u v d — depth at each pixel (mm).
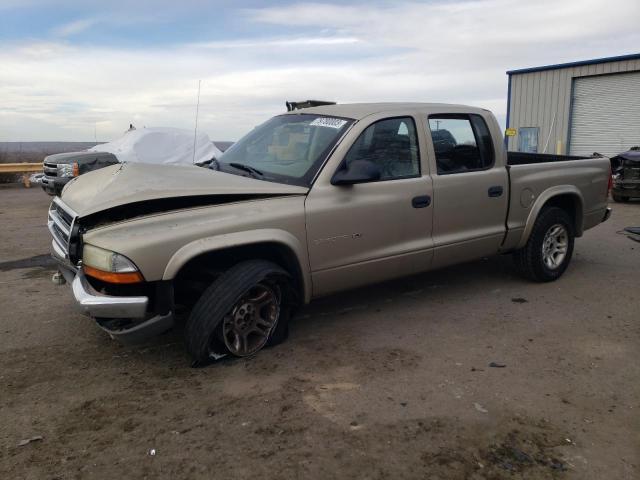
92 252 3334
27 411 3189
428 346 4098
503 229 5148
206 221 3506
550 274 5633
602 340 4195
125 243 3248
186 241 3391
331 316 4727
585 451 2805
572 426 3029
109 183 3844
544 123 19719
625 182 11438
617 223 9250
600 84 18234
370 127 4273
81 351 4027
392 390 3420
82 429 3002
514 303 5055
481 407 3221
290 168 4160
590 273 6062
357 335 4305
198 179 3834
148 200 3428
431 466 2680
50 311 4875
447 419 3090
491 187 4969
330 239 4000
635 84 17406
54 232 4227
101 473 2631
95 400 3312
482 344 4133
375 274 4340
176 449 2818
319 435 2934
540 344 4129
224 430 2984
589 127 18750
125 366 3771
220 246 3463
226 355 3754
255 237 3602
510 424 3043
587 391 3412
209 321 3523
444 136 4766
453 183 4684
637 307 4934
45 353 3990
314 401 3285
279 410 3184
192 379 3568
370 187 4195
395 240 4383
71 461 2723
